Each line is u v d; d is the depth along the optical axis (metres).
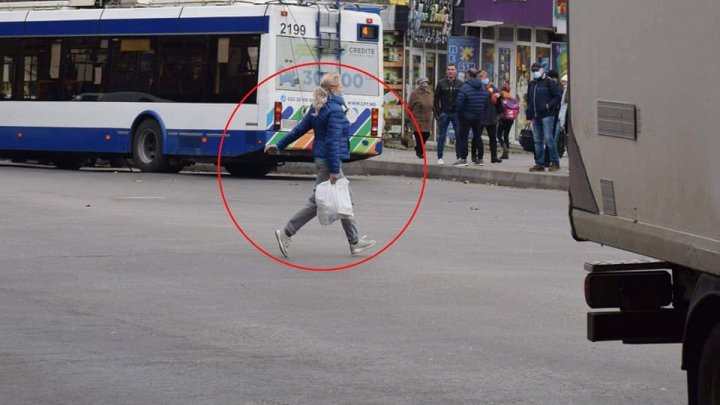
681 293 16.11
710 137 13.53
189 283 28.72
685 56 14.01
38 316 24.30
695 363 14.91
